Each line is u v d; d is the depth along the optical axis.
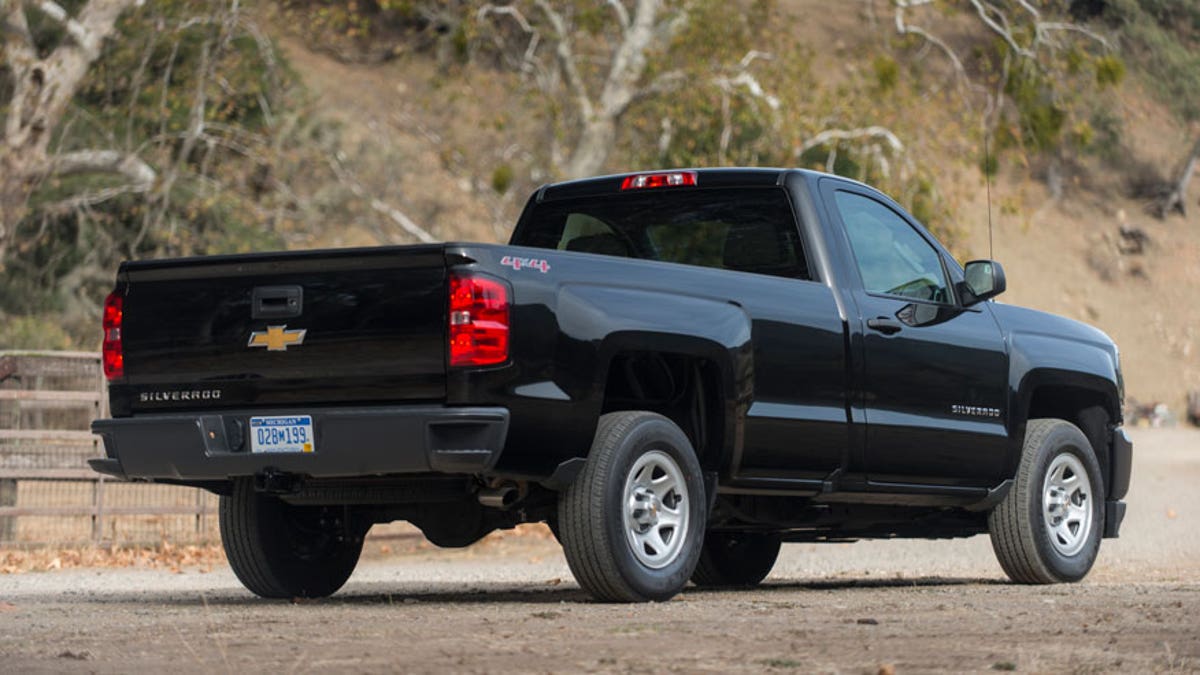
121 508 20.91
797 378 11.10
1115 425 14.39
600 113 44.88
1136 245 101.62
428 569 18.75
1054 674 6.32
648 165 45.31
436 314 9.47
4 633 8.55
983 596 11.09
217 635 8.09
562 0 46.12
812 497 11.70
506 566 19.44
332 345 9.75
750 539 14.09
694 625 8.39
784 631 8.00
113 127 45.94
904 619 8.79
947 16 45.97
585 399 9.83
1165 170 104.75
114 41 42.72
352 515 11.81
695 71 42.53
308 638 7.84
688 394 10.88
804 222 11.76
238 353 10.05
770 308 11.00
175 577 17.05
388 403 9.63
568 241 12.86
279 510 11.63
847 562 18.27
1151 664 6.62
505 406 9.48
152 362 10.38
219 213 47.34
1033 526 13.12
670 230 12.35
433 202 65.38
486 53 54.72
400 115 74.38
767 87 42.91
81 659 7.10
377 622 8.79
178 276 10.34
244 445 9.98
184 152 43.94
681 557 10.38
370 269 9.70
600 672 6.35
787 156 41.94
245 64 46.44
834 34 93.00
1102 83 45.66
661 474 10.38
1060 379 13.52
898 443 11.86
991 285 12.70
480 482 10.30
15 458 20.39
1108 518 14.18
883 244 12.38
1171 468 39.16
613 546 9.95
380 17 82.06
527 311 9.59
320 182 56.25
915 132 42.69
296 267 9.92
